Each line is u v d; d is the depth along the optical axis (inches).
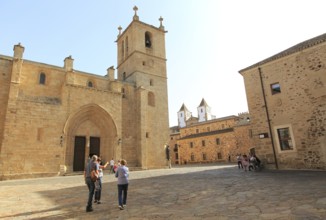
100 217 263.7
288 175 553.0
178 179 633.0
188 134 2497.5
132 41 1467.8
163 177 711.7
